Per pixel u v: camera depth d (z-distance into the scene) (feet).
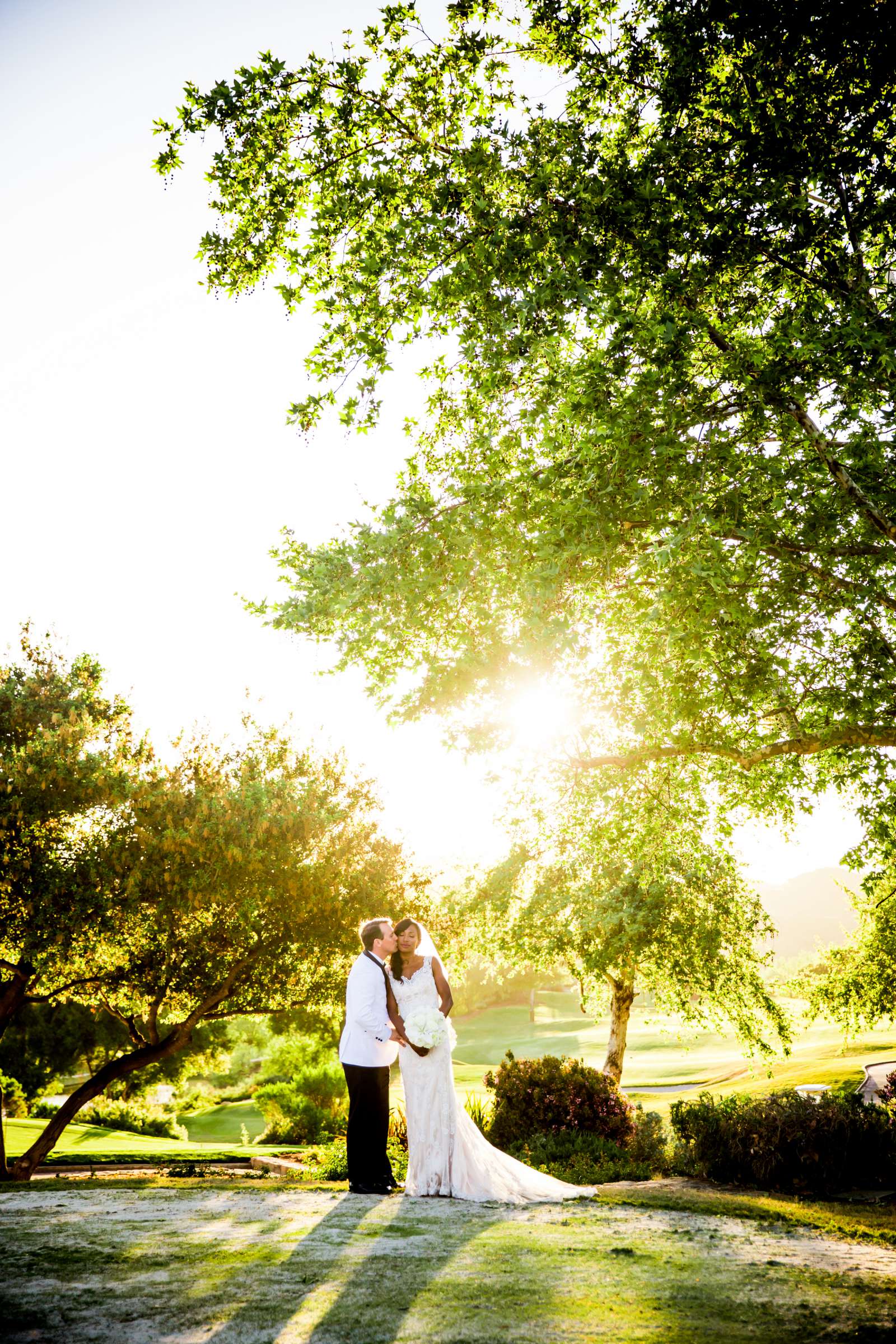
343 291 29.25
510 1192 21.06
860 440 23.30
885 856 32.45
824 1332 10.52
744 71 24.70
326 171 28.78
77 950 48.70
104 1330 9.77
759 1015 67.41
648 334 23.18
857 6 21.40
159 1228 15.70
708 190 23.62
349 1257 13.60
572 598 31.17
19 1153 73.87
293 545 32.04
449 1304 11.18
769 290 28.40
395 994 22.26
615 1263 13.96
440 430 35.81
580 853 53.83
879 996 61.67
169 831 46.09
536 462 29.35
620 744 38.55
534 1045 233.35
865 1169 29.96
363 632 28.19
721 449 24.89
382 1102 22.11
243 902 50.06
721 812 37.04
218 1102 177.68
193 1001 58.80
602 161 25.31
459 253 26.68
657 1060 176.24
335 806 54.49
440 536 27.30
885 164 23.70
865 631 31.12
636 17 27.55
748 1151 31.30
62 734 49.29
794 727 32.78
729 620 29.73
